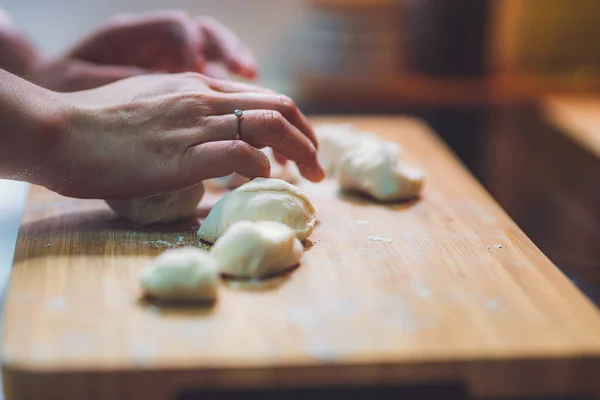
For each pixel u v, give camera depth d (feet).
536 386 1.77
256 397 1.87
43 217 2.33
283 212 2.17
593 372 1.77
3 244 2.78
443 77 4.12
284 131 2.27
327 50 3.94
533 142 3.50
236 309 1.89
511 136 3.58
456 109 3.84
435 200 2.52
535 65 4.36
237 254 2.00
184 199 2.29
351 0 3.84
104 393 1.72
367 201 2.51
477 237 2.25
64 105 2.23
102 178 2.21
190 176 2.21
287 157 2.30
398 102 3.87
